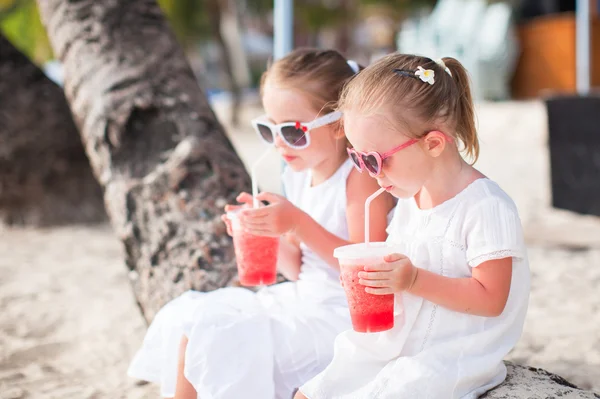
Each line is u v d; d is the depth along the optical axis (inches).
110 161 143.2
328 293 98.9
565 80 552.7
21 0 431.8
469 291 82.1
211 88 971.3
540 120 457.7
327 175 103.3
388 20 884.6
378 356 86.7
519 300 85.2
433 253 86.7
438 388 81.1
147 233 129.5
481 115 489.7
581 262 191.8
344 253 82.0
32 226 261.7
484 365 83.4
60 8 163.5
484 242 82.4
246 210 95.7
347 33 1007.0
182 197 129.3
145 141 143.4
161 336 100.0
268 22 1019.9
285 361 93.7
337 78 100.8
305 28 864.3
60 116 265.9
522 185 308.7
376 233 98.0
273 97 101.4
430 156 84.6
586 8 340.2
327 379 86.1
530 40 575.2
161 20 163.8
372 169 83.4
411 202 91.5
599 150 237.1
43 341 147.4
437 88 83.2
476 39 562.9
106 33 157.5
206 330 90.9
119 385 124.0
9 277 198.5
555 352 131.8
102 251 227.3
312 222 96.7
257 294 104.8
